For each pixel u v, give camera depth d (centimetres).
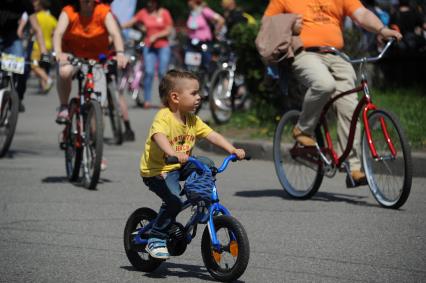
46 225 2153
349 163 2412
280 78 2553
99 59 2784
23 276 1684
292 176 2548
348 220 2183
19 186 2738
